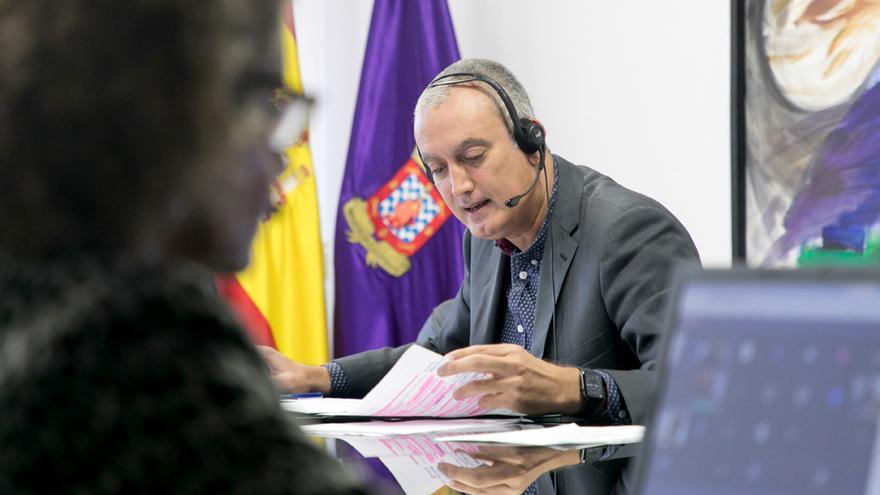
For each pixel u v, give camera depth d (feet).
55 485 1.31
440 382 5.31
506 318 6.98
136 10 1.46
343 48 12.40
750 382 1.93
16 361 1.37
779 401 1.88
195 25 1.50
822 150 8.57
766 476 1.85
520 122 6.70
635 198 6.53
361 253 10.94
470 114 6.71
